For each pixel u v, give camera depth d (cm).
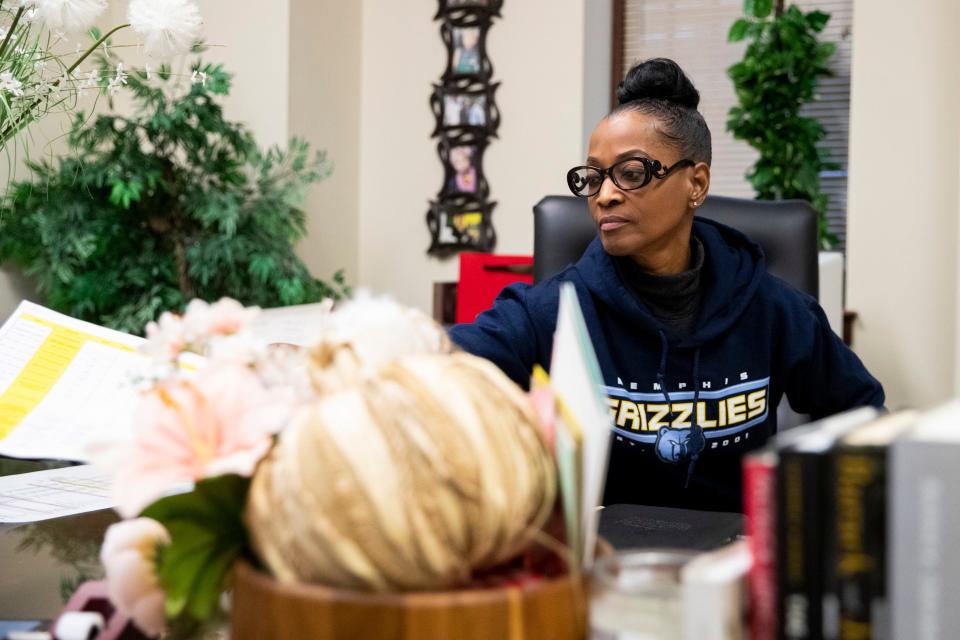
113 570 52
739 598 43
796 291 162
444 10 409
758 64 365
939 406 46
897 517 40
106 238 309
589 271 154
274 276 328
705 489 151
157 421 47
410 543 42
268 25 372
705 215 175
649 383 150
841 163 399
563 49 396
